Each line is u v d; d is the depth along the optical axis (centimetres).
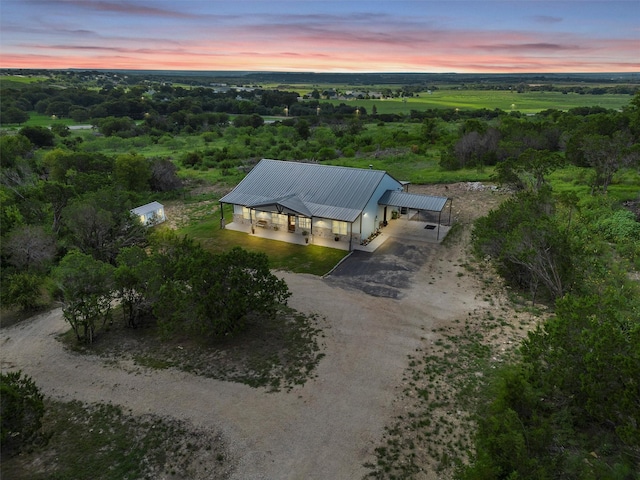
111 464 1416
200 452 1439
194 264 2066
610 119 5428
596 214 3294
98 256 3192
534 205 2722
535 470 1060
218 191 5269
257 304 2045
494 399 1602
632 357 1192
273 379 1797
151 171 5222
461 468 1171
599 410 1230
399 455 1387
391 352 1952
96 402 1727
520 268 2525
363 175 3641
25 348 2217
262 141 9244
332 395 1680
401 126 11488
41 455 1465
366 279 2759
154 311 2083
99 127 12106
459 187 4916
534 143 6016
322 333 2134
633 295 2153
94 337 2264
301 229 3544
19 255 2959
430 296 2500
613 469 1130
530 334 1492
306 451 1417
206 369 1900
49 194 3597
